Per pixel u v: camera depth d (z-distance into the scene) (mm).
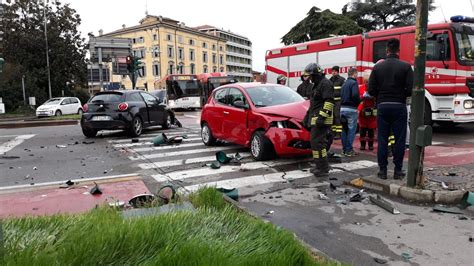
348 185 6227
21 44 45031
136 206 4707
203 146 10586
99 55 27000
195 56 94000
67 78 48312
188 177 6988
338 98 8289
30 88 44406
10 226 3465
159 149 10297
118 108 12734
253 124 8359
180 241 3059
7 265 2607
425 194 5215
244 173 7160
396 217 4699
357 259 3615
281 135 7668
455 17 10992
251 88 9062
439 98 11164
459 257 3611
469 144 9867
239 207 4574
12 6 44969
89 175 7387
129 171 7660
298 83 15617
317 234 4234
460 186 5508
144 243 2996
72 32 48219
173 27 85375
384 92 5918
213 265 2676
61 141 12539
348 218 4707
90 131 13281
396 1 40219
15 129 17875
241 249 3053
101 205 4766
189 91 32938
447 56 10875
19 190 6148
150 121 14078
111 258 2822
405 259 3594
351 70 8406
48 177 7281
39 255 2773
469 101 10836
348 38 13312
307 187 6145
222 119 9562
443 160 7824
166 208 4211
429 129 5289
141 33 84438
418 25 5246
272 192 5914
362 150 9344
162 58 82812
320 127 6770
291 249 3102
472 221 4516
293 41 39625
